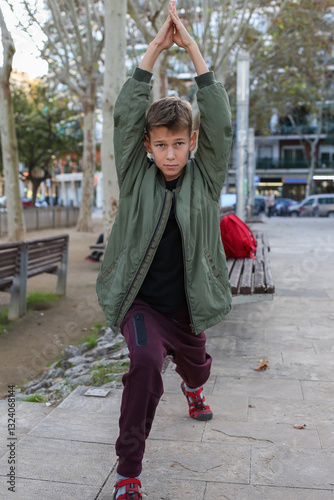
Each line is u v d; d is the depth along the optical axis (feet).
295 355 15.03
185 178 8.07
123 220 8.18
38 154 115.55
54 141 108.17
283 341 16.52
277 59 74.02
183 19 46.80
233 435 9.75
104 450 9.13
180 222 7.70
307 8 59.62
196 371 8.79
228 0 45.06
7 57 40.88
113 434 9.80
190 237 7.82
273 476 8.26
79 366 15.19
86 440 9.52
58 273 27.30
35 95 96.73
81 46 48.78
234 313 20.45
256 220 70.08
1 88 47.14
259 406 11.25
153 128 7.71
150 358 7.20
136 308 7.88
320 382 12.80
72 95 96.07
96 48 55.36
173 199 7.93
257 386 12.51
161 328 7.91
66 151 115.03
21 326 21.03
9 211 49.49
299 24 62.59
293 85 83.41
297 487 7.95
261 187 183.73
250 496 7.70
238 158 43.29
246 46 57.52
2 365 16.40
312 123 171.83
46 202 175.01
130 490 7.13
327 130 172.65
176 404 11.27
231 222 21.88
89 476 8.25
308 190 154.30
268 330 17.89
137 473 7.23
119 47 27.73
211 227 8.21
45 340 19.19
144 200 7.88
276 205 125.39
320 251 41.55
